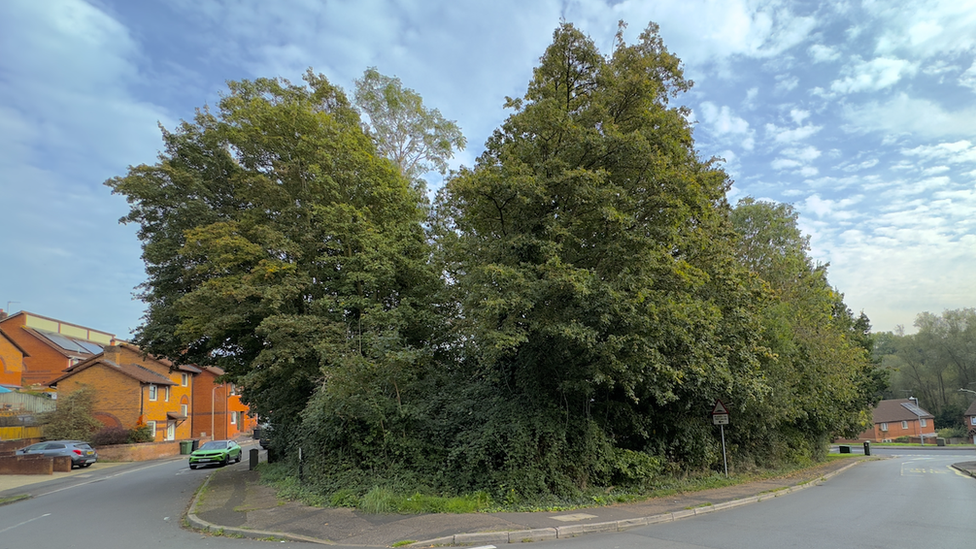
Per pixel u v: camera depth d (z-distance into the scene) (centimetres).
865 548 820
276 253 1878
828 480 2039
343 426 1425
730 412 2027
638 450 1688
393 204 1934
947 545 834
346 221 1792
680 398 1727
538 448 1368
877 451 4878
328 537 980
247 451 4094
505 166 1359
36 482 2359
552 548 882
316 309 1772
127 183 1909
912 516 1120
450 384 1608
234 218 2044
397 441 1406
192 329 1789
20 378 4303
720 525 1055
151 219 2072
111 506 1523
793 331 2292
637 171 1347
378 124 2741
